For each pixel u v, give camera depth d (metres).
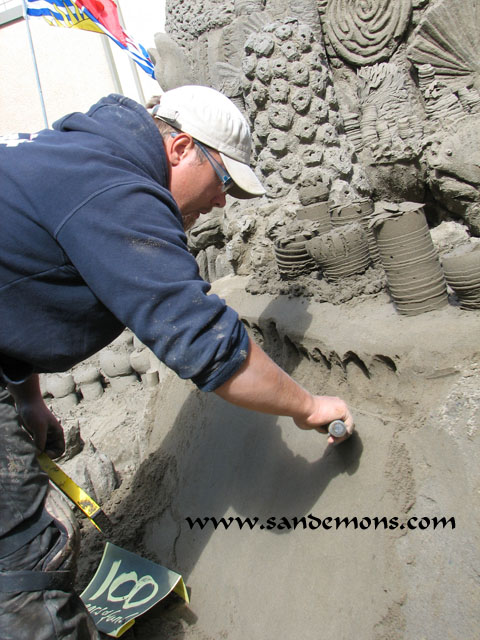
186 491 1.91
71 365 1.15
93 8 4.12
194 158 1.17
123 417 2.58
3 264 0.98
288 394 1.13
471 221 2.20
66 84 7.13
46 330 1.05
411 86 2.61
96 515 1.36
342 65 2.78
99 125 1.07
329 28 2.69
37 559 1.05
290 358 1.89
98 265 0.94
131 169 1.03
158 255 0.96
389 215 1.46
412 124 2.38
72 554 1.09
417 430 1.27
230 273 3.01
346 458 1.39
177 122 1.14
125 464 2.39
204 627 1.47
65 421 2.65
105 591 1.58
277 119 2.54
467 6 2.31
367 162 2.61
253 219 2.54
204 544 1.66
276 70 2.52
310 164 2.54
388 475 1.27
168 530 1.85
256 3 2.96
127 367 2.72
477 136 2.09
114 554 1.70
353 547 1.25
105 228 0.93
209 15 3.12
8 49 7.14
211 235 2.96
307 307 1.84
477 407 1.18
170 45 3.26
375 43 2.60
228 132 1.16
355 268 1.79
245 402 1.08
